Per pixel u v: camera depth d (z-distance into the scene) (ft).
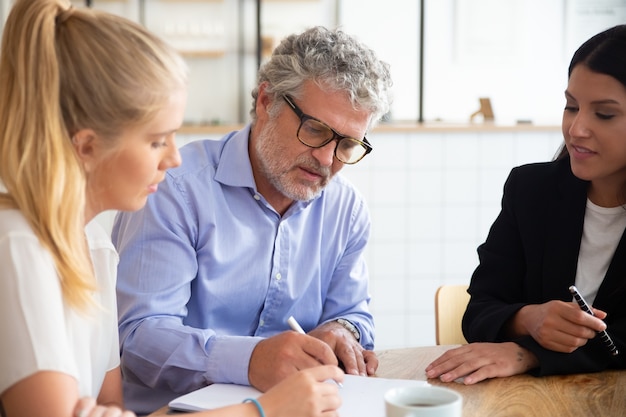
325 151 4.98
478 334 5.20
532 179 5.69
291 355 4.25
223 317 5.35
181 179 5.17
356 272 5.78
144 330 4.78
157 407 5.07
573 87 4.97
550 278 5.42
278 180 5.11
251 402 3.41
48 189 3.29
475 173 13.47
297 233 5.47
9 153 3.30
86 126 3.37
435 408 3.04
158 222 5.02
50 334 3.23
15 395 3.18
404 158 13.37
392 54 21.54
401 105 21.59
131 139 3.44
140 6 22.56
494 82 21.42
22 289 3.23
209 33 22.95
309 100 4.91
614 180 5.30
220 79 23.21
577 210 5.42
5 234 3.29
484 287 5.62
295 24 22.67
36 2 3.35
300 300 5.54
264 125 5.16
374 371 4.70
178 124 3.56
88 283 3.45
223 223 5.24
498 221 5.82
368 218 5.84
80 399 3.26
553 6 21.07
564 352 4.62
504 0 21.12
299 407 3.40
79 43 3.35
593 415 3.92
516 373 4.61
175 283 4.99
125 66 3.36
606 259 5.34
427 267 13.58
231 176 5.26
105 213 13.05
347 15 21.61
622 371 4.75
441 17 21.34
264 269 5.35
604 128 4.90
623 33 4.88
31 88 3.28
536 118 21.38
